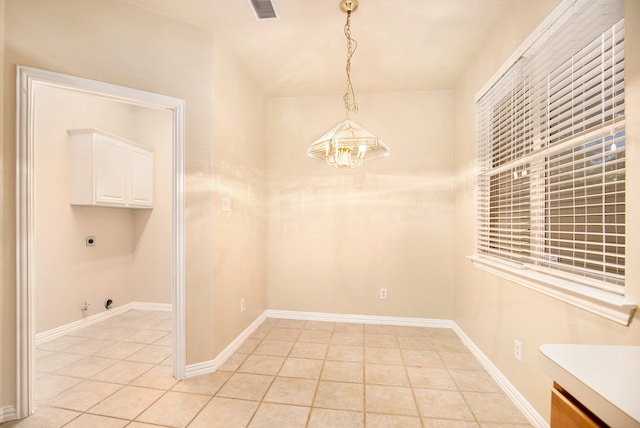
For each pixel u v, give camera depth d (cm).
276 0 205
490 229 240
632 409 62
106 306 360
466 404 197
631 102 116
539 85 178
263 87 340
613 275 128
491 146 246
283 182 363
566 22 150
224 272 258
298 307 361
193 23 231
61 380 223
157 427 174
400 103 347
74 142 319
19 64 181
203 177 234
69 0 194
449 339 302
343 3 207
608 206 144
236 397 203
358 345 287
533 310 178
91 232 343
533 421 176
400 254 344
